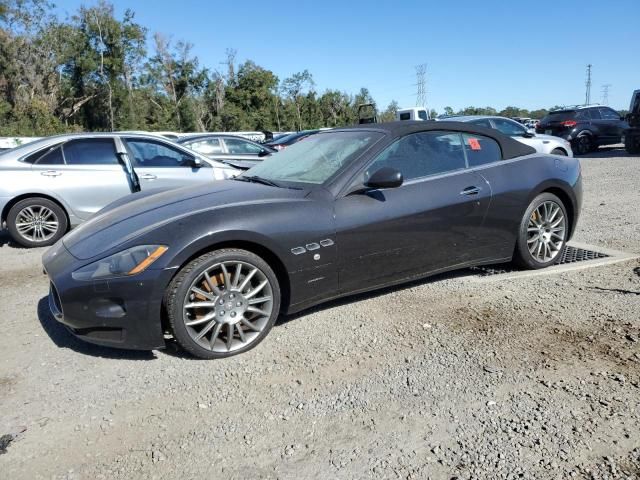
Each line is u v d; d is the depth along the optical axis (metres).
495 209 4.21
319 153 4.15
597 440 2.31
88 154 6.86
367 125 4.31
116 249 3.11
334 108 76.81
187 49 57.94
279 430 2.50
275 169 4.28
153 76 58.34
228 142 11.66
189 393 2.86
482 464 2.20
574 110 16.36
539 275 4.48
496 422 2.47
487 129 4.46
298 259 3.39
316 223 3.44
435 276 4.58
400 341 3.36
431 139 4.12
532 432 2.38
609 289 4.05
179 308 3.07
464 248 4.13
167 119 58.72
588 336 3.29
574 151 16.17
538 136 11.68
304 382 2.93
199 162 7.23
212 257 3.13
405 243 3.80
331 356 3.21
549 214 4.59
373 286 3.78
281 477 2.18
